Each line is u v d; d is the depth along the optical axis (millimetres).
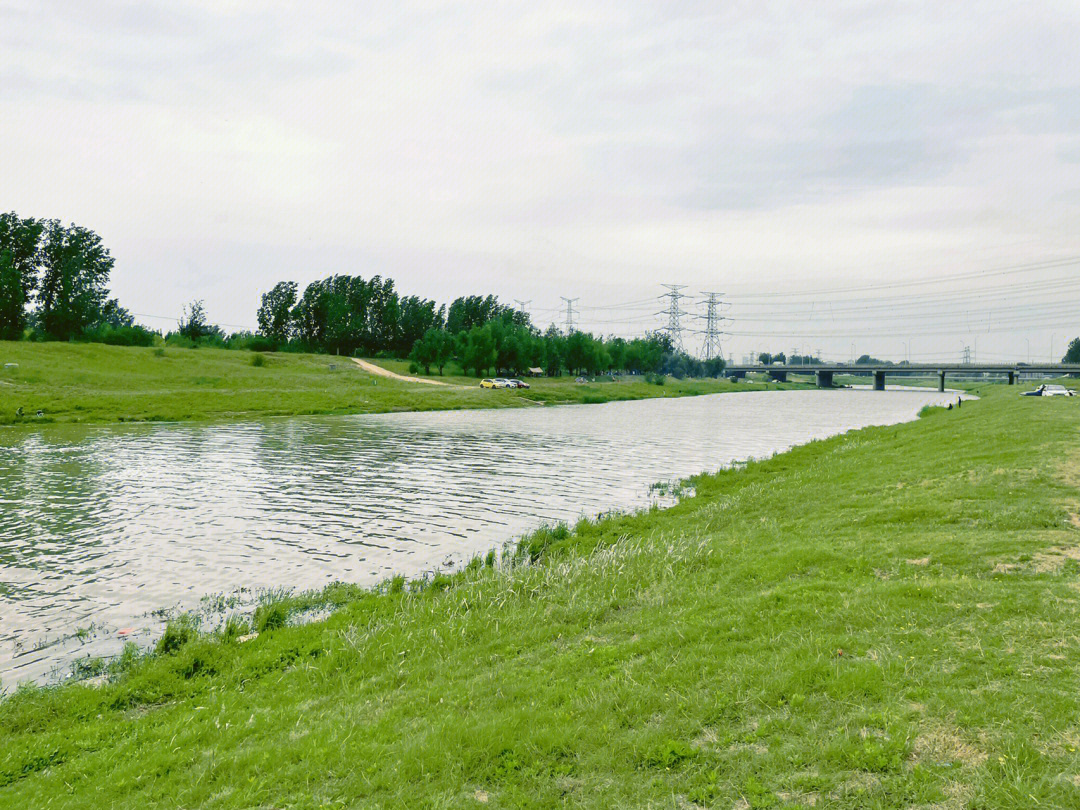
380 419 65500
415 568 18297
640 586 13469
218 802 6844
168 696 10602
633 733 7172
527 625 11727
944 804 5512
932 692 7086
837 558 12938
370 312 149000
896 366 165875
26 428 51750
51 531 21891
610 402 104375
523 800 6316
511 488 29828
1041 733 6164
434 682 9656
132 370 82438
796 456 36594
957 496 17750
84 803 7148
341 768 7211
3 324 96938
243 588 16578
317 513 24797
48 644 13148
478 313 174250
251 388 82500
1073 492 16562
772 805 5789
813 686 7578
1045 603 9109
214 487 29562
